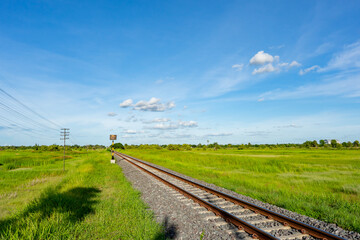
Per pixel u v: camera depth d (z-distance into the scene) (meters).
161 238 5.09
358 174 17.80
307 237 5.10
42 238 4.79
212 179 14.20
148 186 11.72
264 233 4.87
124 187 11.27
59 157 45.44
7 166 25.62
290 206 7.84
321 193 10.41
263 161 26.38
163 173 17.55
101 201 8.40
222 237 5.14
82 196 9.01
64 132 25.39
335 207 7.93
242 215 6.68
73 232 5.36
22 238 4.52
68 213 6.32
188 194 9.10
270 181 14.05
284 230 5.50
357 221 6.12
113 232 5.46
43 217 5.96
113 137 28.80
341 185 12.55
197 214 6.79
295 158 36.75
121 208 7.41
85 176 14.28
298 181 14.06
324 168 21.78
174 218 6.54
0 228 5.35
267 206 7.90
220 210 6.67
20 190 11.83
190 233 5.45
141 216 6.48
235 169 21.97
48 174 18.97
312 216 7.00
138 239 5.06
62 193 8.92
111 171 18.47
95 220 6.27
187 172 18.44
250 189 11.33
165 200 8.62
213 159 30.50
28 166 29.05
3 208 8.12
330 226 5.92
